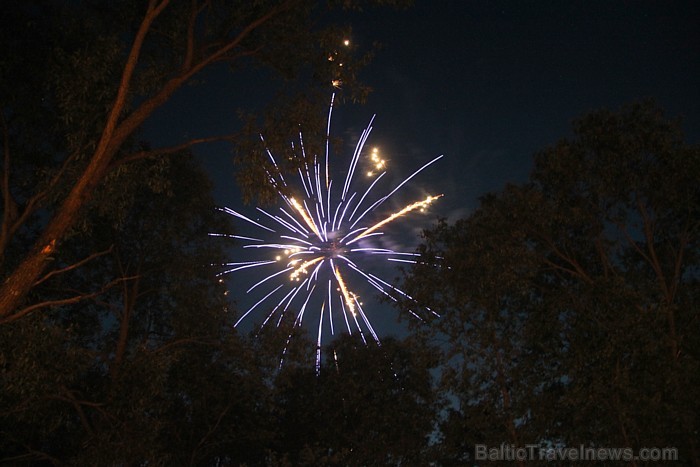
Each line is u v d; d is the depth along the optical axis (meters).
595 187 20.95
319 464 28.69
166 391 25.30
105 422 21.16
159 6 14.74
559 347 20.89
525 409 20.52
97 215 23.06
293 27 17.67
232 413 28.30
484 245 21.83
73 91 16.27
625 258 22.11
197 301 24.94
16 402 18.28
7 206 16.02
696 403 18.09
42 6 17.83
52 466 23.42
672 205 20.56
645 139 20.62
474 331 21.42
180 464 26.66
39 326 16.00
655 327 18.77
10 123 17.73
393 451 29.14
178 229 25.47
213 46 17.38
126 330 24.36
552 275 22.59
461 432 22.86
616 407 18.41
